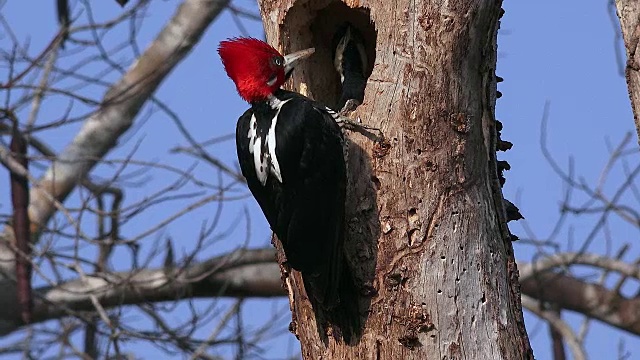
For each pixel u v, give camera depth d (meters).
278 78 11.79
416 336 11.07
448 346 11.06
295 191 11.19
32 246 16.50
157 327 18.39
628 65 10.73
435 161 11.31
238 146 11.77
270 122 11.46
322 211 11.14
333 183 11.18
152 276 19.23
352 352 11.26
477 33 11.53
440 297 11.12
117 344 16.80
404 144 11.35
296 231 11.16
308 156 11.18
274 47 12.49
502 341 11.18
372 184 11.37
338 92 13.34
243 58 11.78
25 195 16.62
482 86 11.70
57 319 19.91
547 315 20.19
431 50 11.46
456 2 11.46
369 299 11.22
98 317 18.62
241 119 11.92
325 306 10.98
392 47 11.55
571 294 20.80
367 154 11.41
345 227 11.34
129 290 19.05
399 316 11.12
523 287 20.81
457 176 11.34
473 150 11.47
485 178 11.59
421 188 11.27
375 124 11.45
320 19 13.00
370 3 11.70
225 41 12.00
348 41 12.97
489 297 11.23
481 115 11.66
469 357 11.05
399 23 11.55
